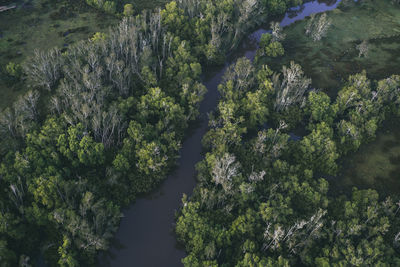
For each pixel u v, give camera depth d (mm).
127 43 128250
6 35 141250
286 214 82312
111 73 119125
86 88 108562
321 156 99812
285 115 117000
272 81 127875
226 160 86938
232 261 75812
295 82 118250
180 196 96188
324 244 79938
